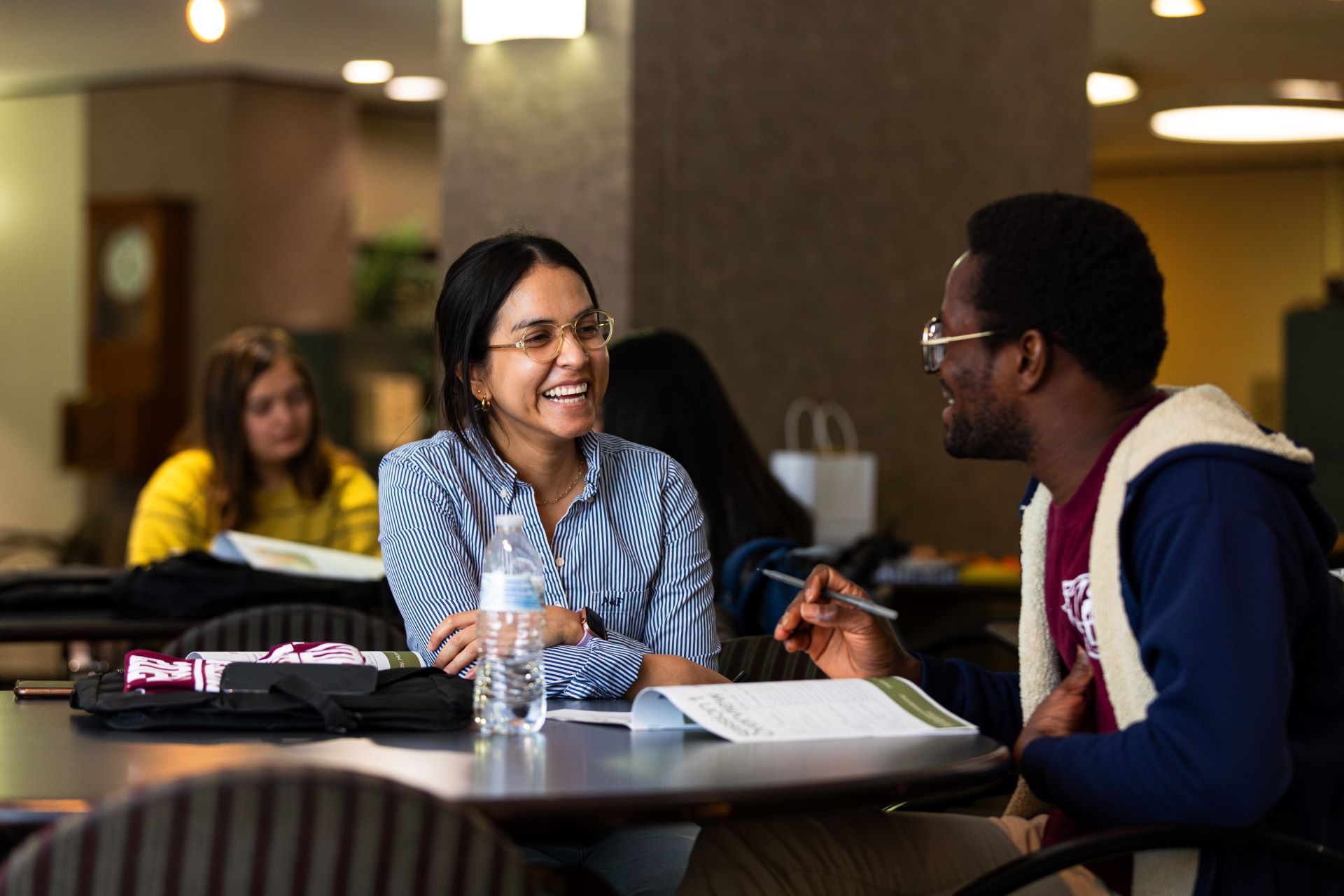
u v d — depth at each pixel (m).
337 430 9.17
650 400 3.30
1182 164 12.74
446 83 5.57
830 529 5.12
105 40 8.62
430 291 10.79
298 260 9.71
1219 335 12.84
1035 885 1.88
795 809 1.51
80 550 6.81
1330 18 7.18
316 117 9.77
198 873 1.16
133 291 9.46
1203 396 1.92
